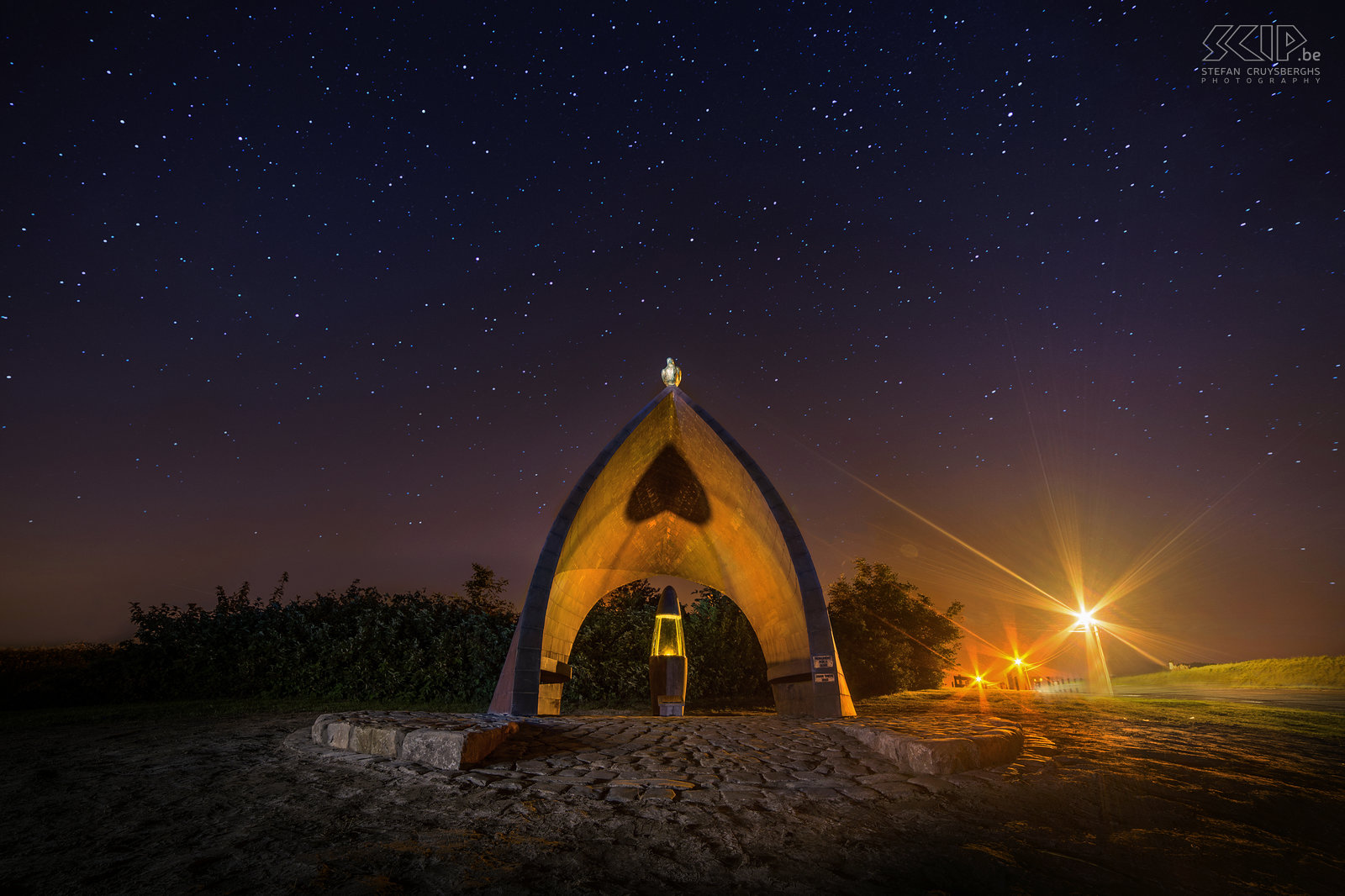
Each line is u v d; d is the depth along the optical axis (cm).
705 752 587
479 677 1098
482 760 521
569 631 1094
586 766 520
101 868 303
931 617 1814
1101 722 884
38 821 372
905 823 402
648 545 1217
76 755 552
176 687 989
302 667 1042
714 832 376
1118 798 466
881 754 590
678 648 1063
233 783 452
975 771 537
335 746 569
